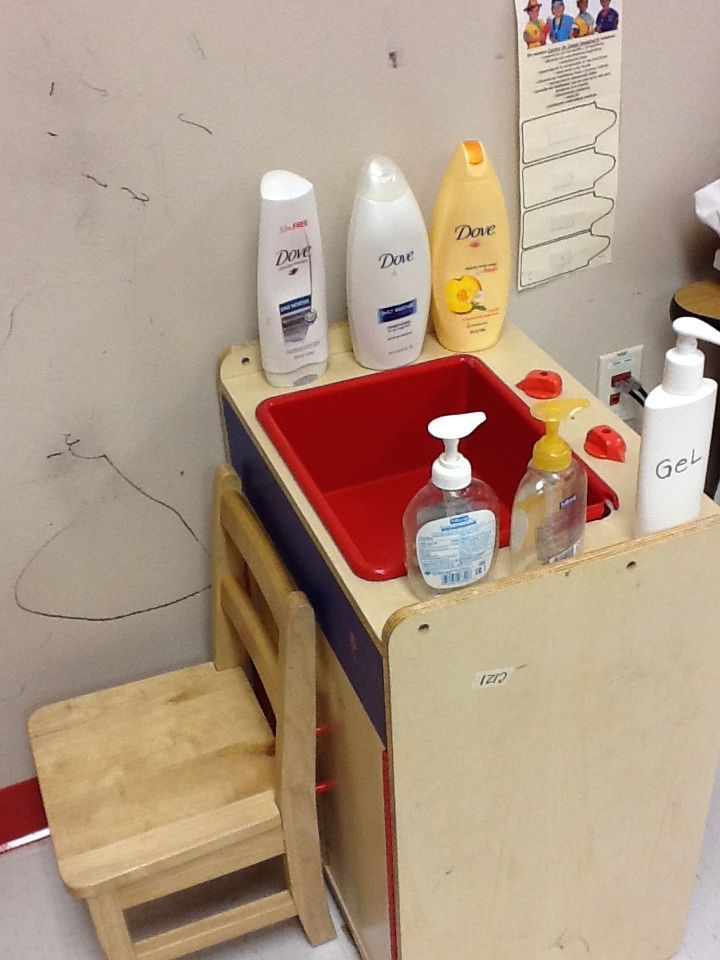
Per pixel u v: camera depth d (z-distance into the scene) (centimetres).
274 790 116
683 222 138
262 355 116
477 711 92
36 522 124
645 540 90
